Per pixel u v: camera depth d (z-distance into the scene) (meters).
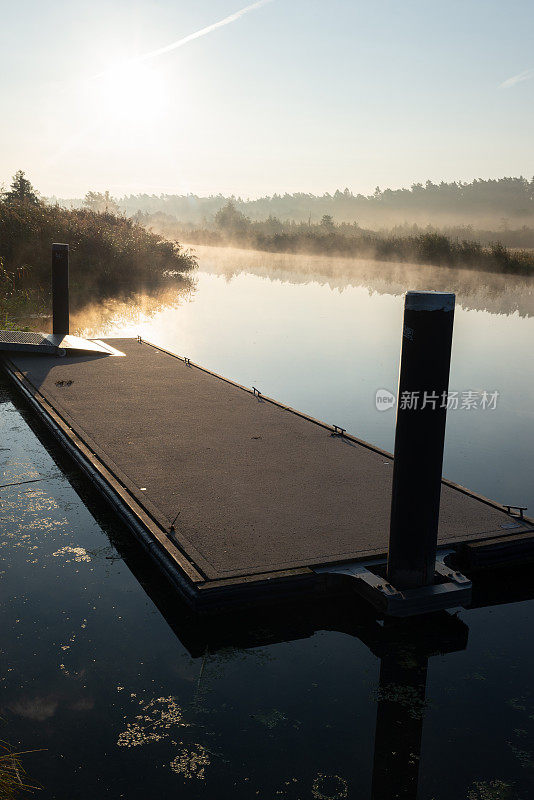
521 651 2.99
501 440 6.25
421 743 2.38
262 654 2.91
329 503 4.07
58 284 8.91
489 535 3.72
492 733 2.45
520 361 10.09
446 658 2.93
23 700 2.54
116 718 2.46
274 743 2.36
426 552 3.16
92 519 4.16
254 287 21.05
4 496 4.46
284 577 3.16
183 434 5.37
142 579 3.48
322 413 6.86
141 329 12.04
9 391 7.14
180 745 2.34
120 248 19.70
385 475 4.59
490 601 3.43
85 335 11.09
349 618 3.22
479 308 16.88
